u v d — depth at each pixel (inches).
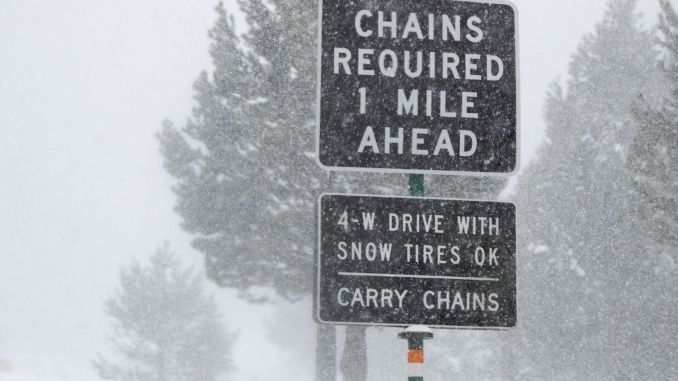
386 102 438.3
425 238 434.0
